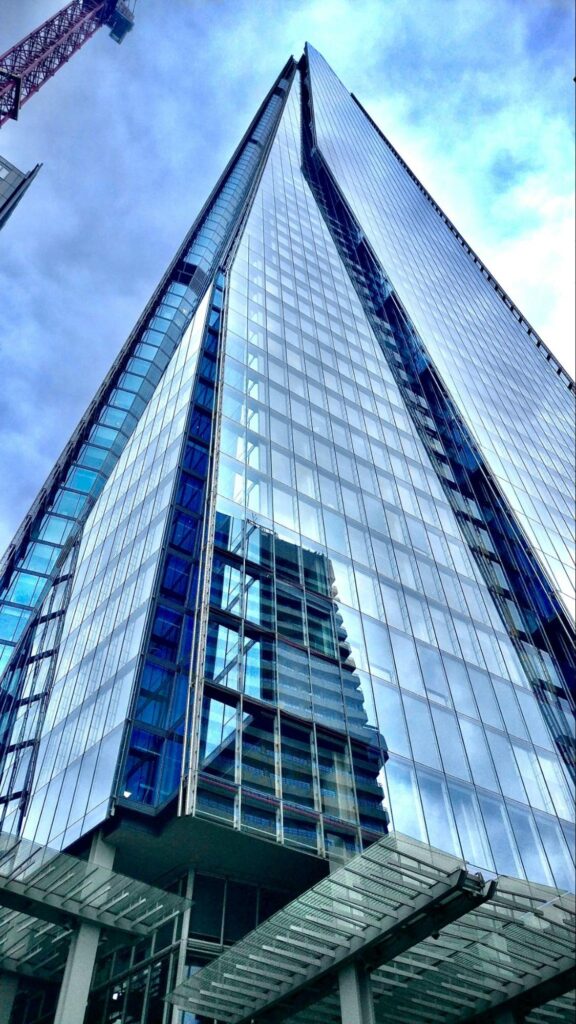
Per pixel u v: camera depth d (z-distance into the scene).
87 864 22.17
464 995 25.56
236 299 53.19
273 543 35.47
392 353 73.38
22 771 36.97
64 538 65.81
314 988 22.78
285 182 94.12
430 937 22.94
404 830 28.17
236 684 28.53
